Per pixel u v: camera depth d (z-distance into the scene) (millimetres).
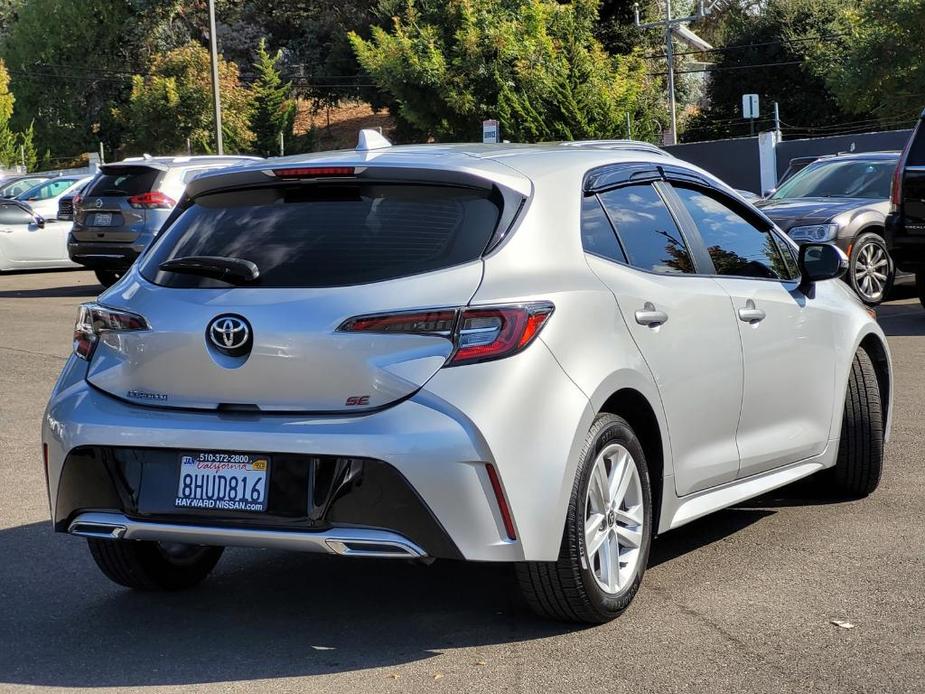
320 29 78438
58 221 23031
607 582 4438
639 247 4832
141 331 4281
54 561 5473
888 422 6449
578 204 4582
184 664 4176
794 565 5195
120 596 4973
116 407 4328
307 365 4039
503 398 3984
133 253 17922
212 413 4188
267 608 4789
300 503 4027
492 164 4457
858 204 14891
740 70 66188
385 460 3918
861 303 6375
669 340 4734
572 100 40406
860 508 6156
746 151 34281
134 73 74688
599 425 4305
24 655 4285
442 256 4141
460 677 3998
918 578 4977
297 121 87312
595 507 4375
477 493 3961
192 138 61531
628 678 3959
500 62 43438
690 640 4297
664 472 4738
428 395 3957
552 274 4277
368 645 4332
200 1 76625
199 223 4520
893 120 51156
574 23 43781
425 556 3971
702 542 5602
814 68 63469
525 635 4391
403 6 69562
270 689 3930
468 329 3998
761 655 4141
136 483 4254
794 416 5676
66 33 74375
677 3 71438
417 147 4785
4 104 65062
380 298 4039
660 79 67875
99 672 4109
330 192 4383
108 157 74688
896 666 4023
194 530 4148
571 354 4195
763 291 5477
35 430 8594
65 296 18688
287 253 4246
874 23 51188
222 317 4152
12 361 11844
